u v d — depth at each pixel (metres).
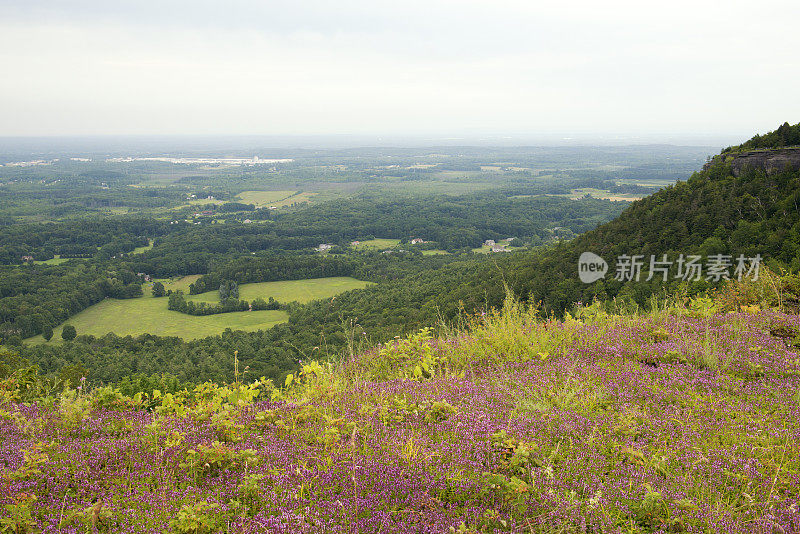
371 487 3.57
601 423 4.52
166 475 3.82
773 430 4.30
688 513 3.29
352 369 6.86
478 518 3.27
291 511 3.28
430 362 6.67
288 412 5.05
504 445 4.17
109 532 3.14
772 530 3.09
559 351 6.89
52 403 5.59
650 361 6.37
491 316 8.32
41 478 3.70
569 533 3.17
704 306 8.84
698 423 4.52
